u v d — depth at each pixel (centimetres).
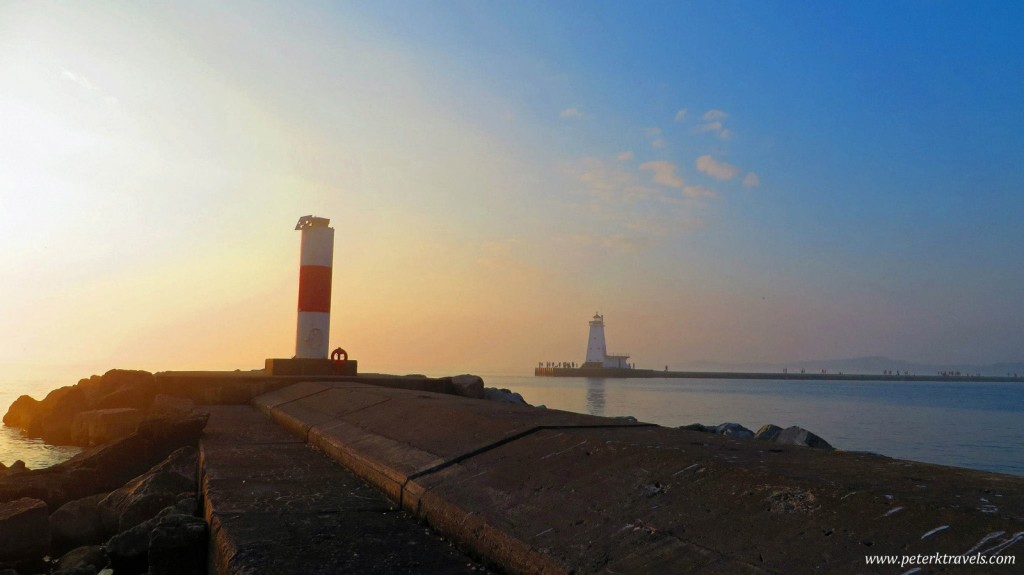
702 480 424
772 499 372
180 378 1758
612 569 349
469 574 407
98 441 1688
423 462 630
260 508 557
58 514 875
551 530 414
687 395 8200
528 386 11106
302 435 1037
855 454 499
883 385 17312
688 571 327
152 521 721
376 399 1091
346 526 509
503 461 571
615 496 438
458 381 1884
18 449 1811
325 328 1995
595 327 19375
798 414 5078
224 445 936
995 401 8325
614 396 7431
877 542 302
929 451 3023
